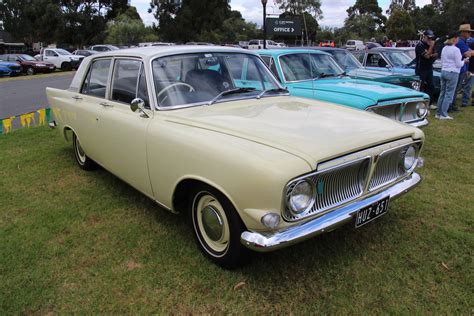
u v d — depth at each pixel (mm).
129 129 3590
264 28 14961
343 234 3525
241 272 2996
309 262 3119
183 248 3344
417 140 3299
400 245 3348
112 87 4062
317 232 2586
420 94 5715
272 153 2527
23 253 3322
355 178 2834
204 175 2799
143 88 3533
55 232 3664
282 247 2506
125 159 3801
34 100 13617
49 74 26297
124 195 4469
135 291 2838
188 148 2912
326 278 2934
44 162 5672
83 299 2766
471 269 3018
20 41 53938
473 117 8281
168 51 3658
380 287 2828
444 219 3793
